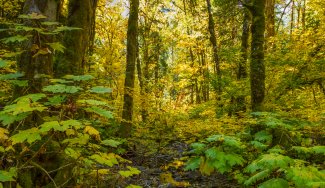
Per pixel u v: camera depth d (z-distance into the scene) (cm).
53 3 326
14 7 1270
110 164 259
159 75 2730
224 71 1227
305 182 250
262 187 259
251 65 761
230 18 1720
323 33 946
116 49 1786
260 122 589
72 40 551
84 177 288
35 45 261
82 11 572
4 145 231
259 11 764
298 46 931
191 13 2055
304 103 909
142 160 875
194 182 672
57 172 302
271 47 1109
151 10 2502
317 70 902
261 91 748
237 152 495
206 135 830
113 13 1931
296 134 533
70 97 241
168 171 768
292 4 2056
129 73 1088
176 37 2280
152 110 1145
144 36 2523
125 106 1020
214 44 1522
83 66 605
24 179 278
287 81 918
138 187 268
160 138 1005
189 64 1659
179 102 1644
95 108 231
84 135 270
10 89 360
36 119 291
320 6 1155
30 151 287
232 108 1060
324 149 340
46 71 313
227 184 635
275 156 287
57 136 283
